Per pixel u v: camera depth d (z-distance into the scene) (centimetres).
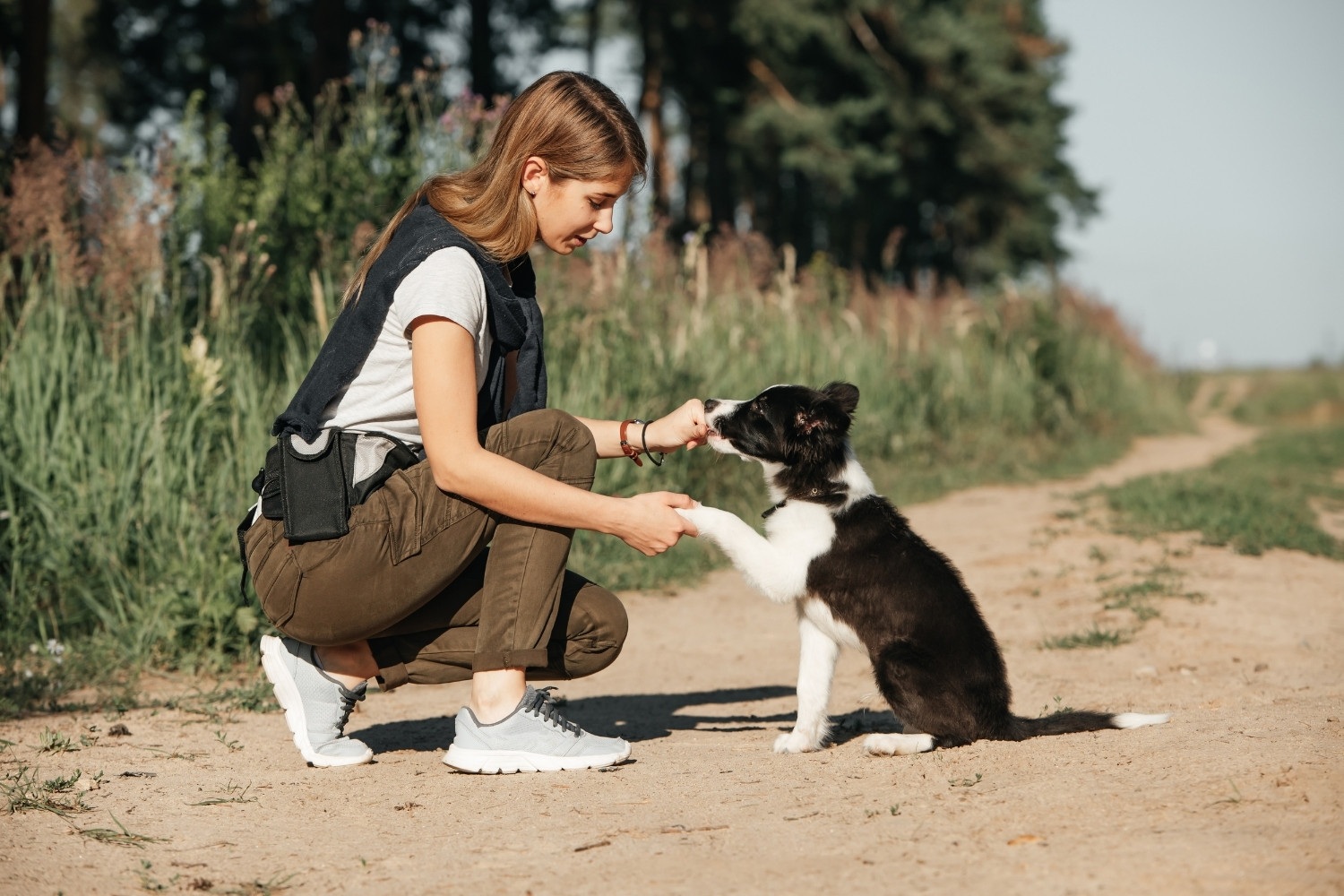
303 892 224
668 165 2867
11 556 500
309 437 283
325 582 284
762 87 3006
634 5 2861
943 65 3098
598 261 855
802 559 362
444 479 276
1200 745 283
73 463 533
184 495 536
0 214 597
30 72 1377
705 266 1043
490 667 301
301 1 2370
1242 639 511
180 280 653
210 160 823
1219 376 3725
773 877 218
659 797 281
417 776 310
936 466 1237
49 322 580
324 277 702
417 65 2359
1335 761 254
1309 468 1385
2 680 428
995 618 584
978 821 242
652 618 621
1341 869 195
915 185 3303
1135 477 1234
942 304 1673
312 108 1852
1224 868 201
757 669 504
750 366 984
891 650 347
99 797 290
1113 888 198
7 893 220
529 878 225
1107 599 598
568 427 298
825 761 328
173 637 481
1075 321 1920
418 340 275
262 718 396
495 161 292
